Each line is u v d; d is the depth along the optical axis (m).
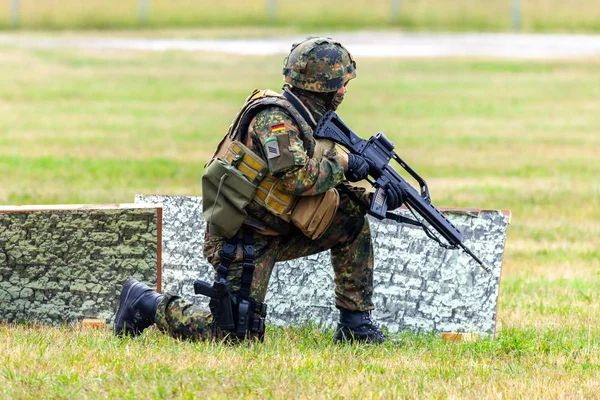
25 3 159.88
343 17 153.12
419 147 66.88
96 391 16.42
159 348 19.41
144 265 23.06
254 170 19.41
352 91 96.94
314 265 23.97
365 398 16.78
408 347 21.56
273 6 156.88
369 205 20.41
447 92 97.56
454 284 23.58
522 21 148.00
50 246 22.95
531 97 95.00
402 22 150.62
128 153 62.22
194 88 99.38
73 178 52.38
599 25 146.00
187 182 52.16
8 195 46.31
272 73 110.50
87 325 22.89
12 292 23.03
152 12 157.12
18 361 18.02
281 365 18.36
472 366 19.58
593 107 89.50
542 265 35.16
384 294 23.77
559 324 25.16
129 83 102.50
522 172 57.59
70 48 129.00
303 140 19.53
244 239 19.80
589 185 53.19
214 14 156.75
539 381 18.58
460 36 140.38
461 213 23.52
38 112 83.38
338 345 20.98
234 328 19.88
